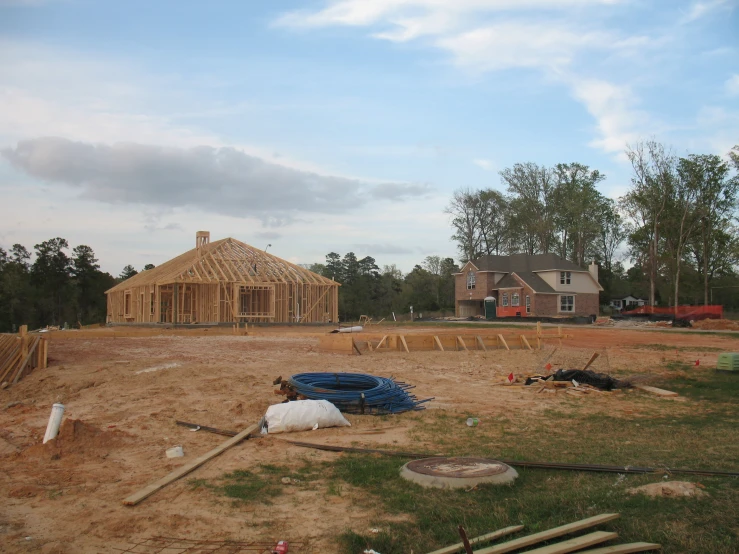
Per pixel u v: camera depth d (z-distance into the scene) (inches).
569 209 2324.1
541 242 2460.6
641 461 279.1
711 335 1142.3
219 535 189.6
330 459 279.4
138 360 633.6
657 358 752.3
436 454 291.9
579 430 361.1
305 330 1198.3
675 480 239.9
